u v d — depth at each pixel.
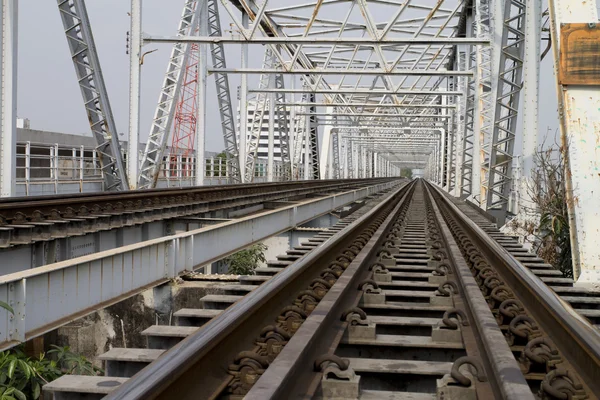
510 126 20.47
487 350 3.97
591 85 9.41
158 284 8.12
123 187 17.59
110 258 7.00
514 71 20.06
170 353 3.41
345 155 86.38
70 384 3.75
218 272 15.63
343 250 8.67
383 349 5.12
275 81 42.16
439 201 26.64
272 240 17.08
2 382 5.80
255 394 3.11
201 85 28.05
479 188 26.36
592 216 9.23
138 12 21.17
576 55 9.43
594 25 9.42
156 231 13.17
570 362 4.34
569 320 4.44
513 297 6.10
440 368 4.56
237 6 31.89
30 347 7.66
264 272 7.89
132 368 4.30
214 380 3.73
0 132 12.19
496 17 22.33
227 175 33.22
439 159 81.88
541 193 13.77
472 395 3.70
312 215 18.38
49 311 5.92
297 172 53.62
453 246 9.30
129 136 21.11
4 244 8.11
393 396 3.96
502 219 20.67
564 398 3.43
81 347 8.36
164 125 22.48
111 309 8.47
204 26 28.06
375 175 130.38
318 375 4.04
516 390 3.11
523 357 4.40
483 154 24.95
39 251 9.02
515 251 10.73
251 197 20.95
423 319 5.98
